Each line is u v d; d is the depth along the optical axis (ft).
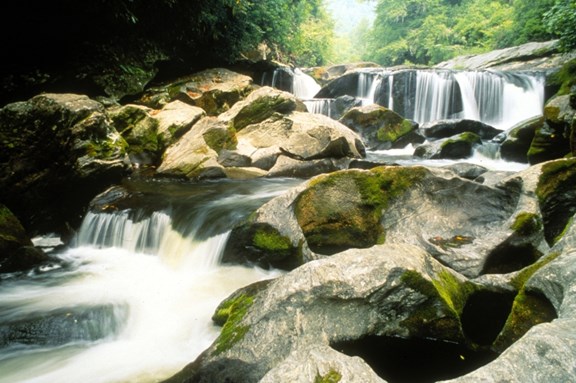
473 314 11.80
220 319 12.91
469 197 17.17
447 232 16.38
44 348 12.68
